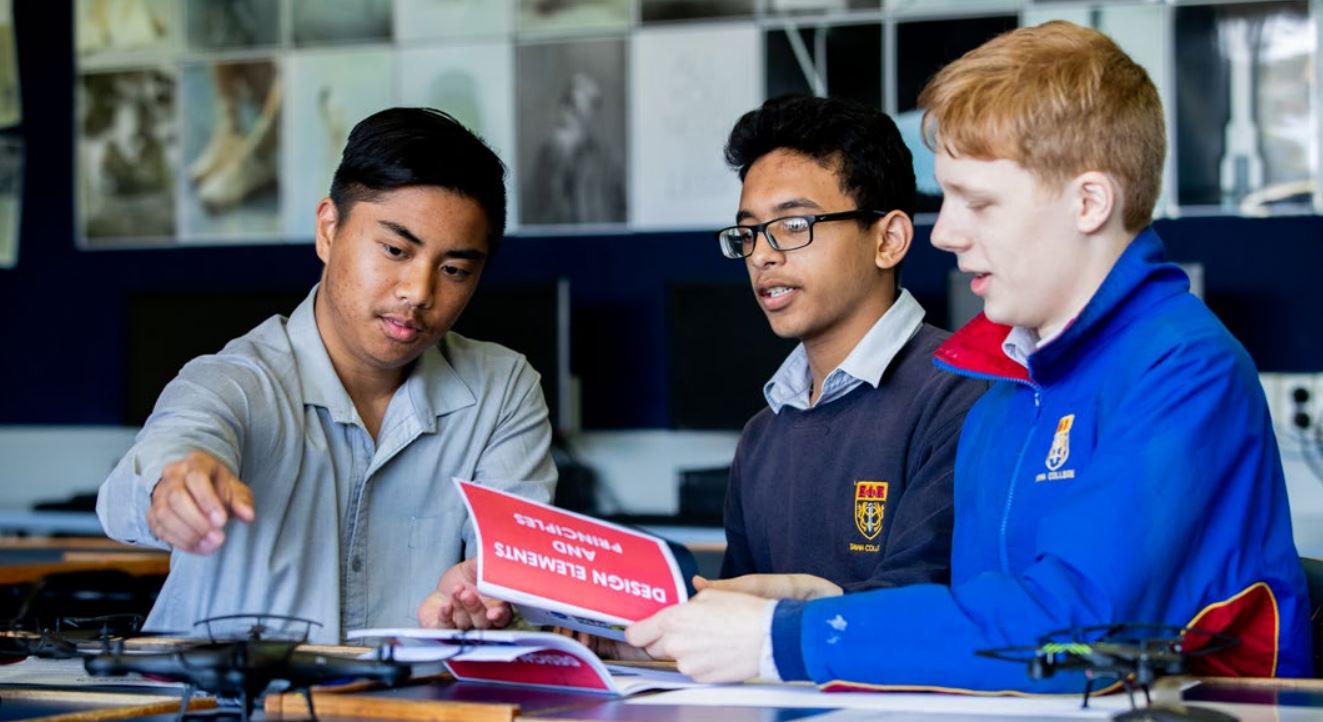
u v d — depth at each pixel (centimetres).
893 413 192
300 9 539
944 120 139
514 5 520
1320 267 461
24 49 567
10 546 370
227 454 169
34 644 156
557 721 118
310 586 191
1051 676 119
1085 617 126
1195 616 132
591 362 513
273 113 543
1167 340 137
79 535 496
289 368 192
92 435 564
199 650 116
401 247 179
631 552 149
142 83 555
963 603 129
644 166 509
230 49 546
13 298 571
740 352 455
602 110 513
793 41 495
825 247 193
